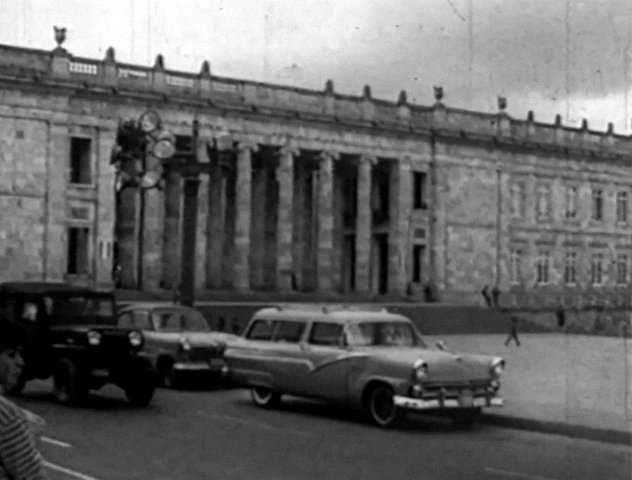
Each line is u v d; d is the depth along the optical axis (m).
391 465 16.44
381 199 80.56
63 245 60.25
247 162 68.06
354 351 21.89
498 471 15.99
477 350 46.47
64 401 24.25
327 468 15.98
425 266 78.12
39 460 5.25
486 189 81.31
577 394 26.77
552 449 18.69
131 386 24.52
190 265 37.03
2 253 58.44
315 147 71.75
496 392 21.52
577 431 20.45
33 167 59.56
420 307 67.06
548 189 84.88
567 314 76.81
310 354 22.84
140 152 40.00
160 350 28.78
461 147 79.81
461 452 18.09
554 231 84.94
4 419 5.15
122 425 20.91
